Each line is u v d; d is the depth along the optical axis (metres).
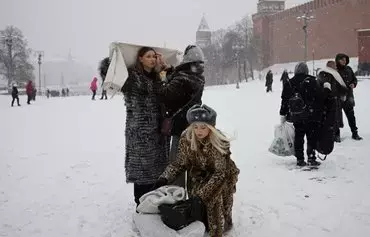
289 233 4.36
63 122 15.49
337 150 8.12
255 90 35.28
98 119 16.16
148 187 4.67
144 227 3.91
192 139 4.07
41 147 9.98
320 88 6.59
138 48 4.63
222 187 3.96
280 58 92.00
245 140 9.85
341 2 74.38
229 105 19.91
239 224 4.60
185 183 4.77
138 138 4.53
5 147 10.05
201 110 4.02
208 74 99.62
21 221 4.91
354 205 5.07
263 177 6.46
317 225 4.54
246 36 91.19
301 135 6.91
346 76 8.96
